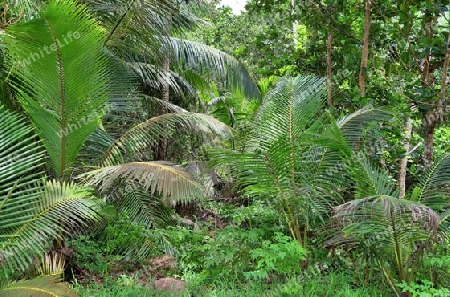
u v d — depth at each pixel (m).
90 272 5.42
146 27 6.00
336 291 4.41
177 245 6.08
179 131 8.19
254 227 5.73
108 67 5.35
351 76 6.16
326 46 6.81
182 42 8.50
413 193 4.44
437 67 5.46
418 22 5.91
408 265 4.47
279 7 7.01
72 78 4.69
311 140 4.84
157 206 6.39
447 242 4.55
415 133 7.02
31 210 3.84
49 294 3.02
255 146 5.34
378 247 4.40
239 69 8.98
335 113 6.23
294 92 5.33
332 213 5.04
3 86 4.97
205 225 7.75
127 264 5.76
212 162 5.05
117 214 6.06
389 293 4.48
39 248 3.69
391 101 5.52
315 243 5.30
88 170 5.41
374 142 5.80
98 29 4.83
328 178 5.05
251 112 8.52
